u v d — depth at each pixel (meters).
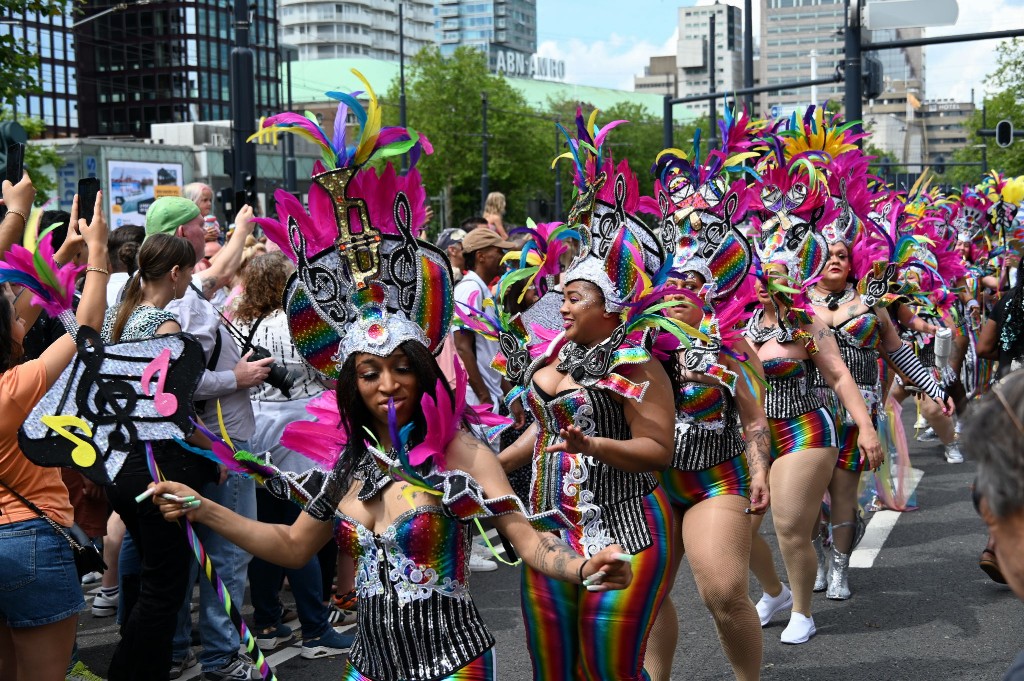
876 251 7.44
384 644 2.99
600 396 3.75
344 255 3.13
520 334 4.44
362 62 121.06
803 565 5.39
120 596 5.14
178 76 81.94
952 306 10.02
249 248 6.88
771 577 5.66
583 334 3.78
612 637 3.69
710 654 5.32
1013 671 1.65
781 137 6.51
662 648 4.24
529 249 4.60
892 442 8.02
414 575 2.96
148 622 4.36
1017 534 1.68
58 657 3.72
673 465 4.26
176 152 46.78
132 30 81.50
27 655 3.68
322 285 3.18
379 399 3.01
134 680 4.40
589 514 3.79
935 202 13.20
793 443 5.36
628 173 3.83
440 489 2.96
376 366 3.02
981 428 1.71
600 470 3.80
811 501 5.35
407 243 3.15
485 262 7.06
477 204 64.94
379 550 2.99
